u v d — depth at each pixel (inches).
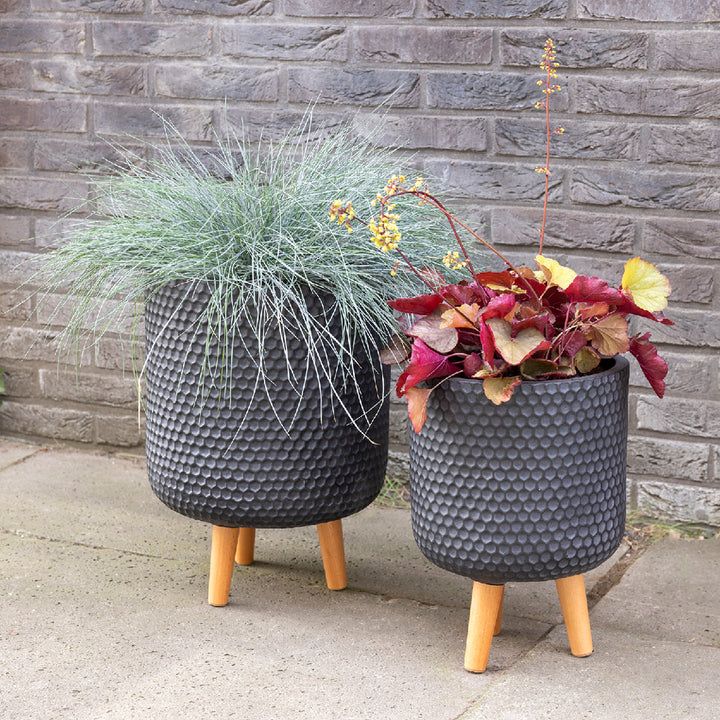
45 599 89.9
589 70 100.2
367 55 107.3
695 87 97.2
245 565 97.5
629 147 100.5
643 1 97.0
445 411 74.0
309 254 81.7
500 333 69.9
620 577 95.5
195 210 86.3
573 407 72.2
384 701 74.2
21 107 122.4
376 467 88.7
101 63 118.0
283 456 83.0
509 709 73.1
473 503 74.3
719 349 101.7
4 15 120.9
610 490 76.0
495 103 103.9
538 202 104.7
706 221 99.6
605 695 74.9
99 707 73.0
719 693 75.2
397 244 84.5
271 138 112.8
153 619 86.5
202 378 81.9
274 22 110.0
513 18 101.6
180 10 113.3
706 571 96.4
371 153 102.9
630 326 104.2
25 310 128.3
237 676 77.5
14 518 108.1
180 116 116.2
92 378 127.6
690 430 104.1
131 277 88.0
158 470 87.5
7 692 74.9
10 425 133.0
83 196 122.3
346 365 83.2
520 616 88.0
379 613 88.3
